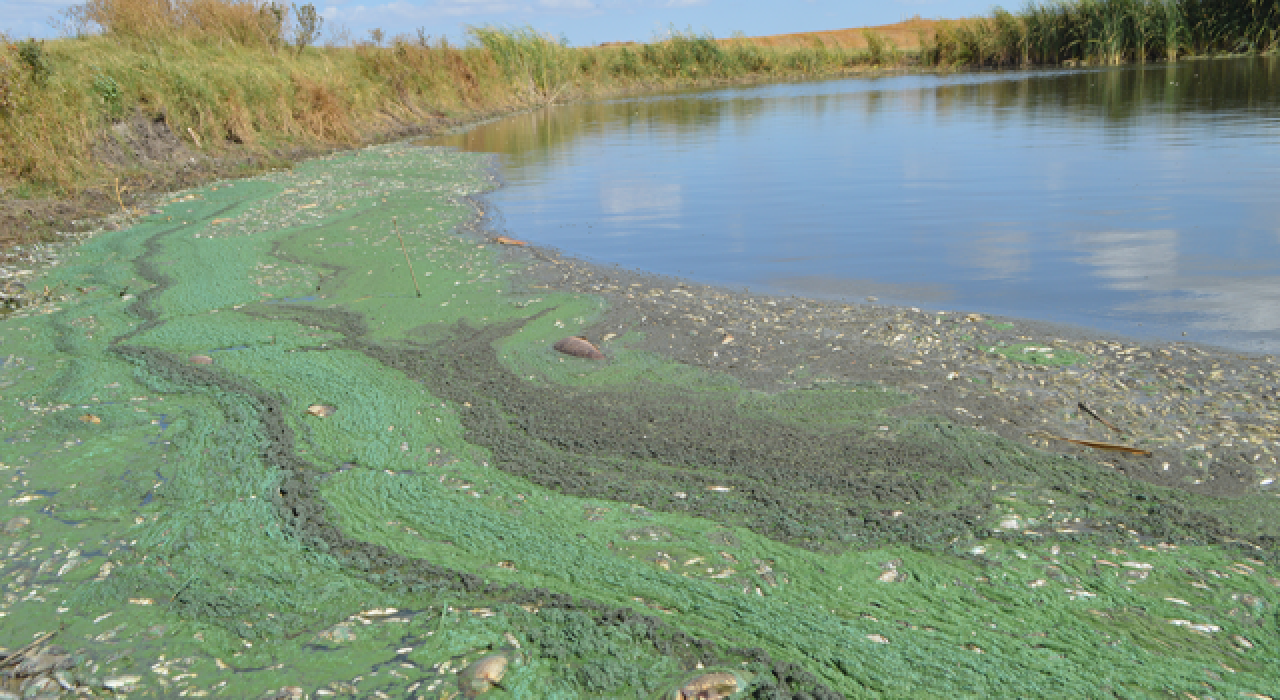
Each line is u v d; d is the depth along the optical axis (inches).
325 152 694.5
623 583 125.1
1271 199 373.1
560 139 794.2
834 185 487.8
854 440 169.8
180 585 127.9
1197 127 629.6
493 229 401.4
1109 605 116.2
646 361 219.1
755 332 237.9
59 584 128.8
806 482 153.7
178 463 167.3
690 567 129.4
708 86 1534.2
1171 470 150.9
